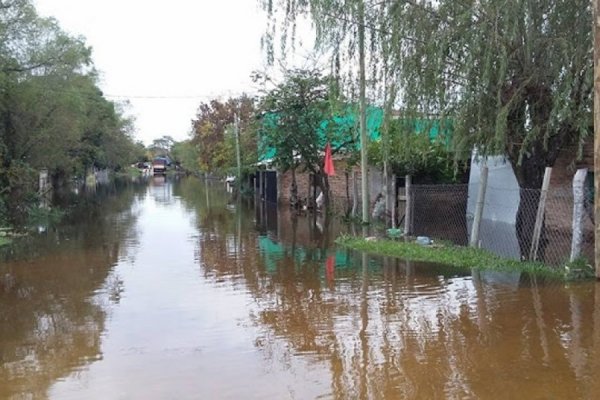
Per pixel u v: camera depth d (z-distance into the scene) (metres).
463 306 8.12
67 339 7.23
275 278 10.72
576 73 10.38
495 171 18.12
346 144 22.53
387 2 12.09
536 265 10.50
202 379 5.75
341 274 10.86
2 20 21.30
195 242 16.25
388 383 5.48
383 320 7.63
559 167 14.73
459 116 11.48
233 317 8.07
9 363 6.38
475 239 12.80
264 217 23.77
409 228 15.69
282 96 23.38
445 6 11.23
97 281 10.89
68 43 24.44
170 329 7.56
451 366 5.85
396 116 13.71
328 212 23.67
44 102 24.86
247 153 38.62
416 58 11.64
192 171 100.50
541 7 10.50
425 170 19.73
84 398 5.35
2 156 22.23
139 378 5.83
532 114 11.49
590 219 13.70
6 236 17.89
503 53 10.34
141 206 31.61
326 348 6.59
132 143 78.50
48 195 32.41
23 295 9.80
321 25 12.97
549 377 5.46
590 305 7.82
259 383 5.61
